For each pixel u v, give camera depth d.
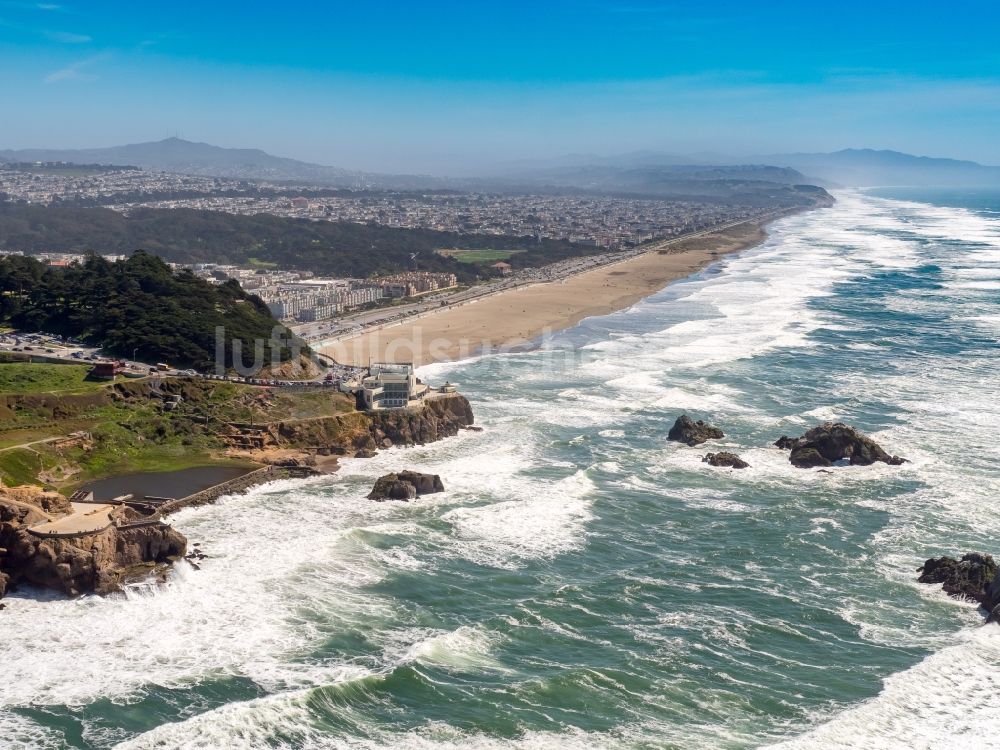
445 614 142.12
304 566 155.75
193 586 148.00
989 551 164.88
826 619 142.00
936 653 130.50
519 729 114.94
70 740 110.62
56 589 143.88
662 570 158.12
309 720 115.00
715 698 121.69
